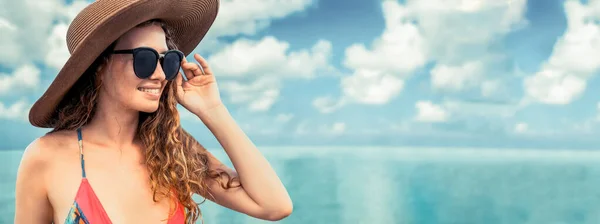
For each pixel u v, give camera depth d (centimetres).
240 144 175
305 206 1498
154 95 156
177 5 161
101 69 155
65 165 154
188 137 182
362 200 1619
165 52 158
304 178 2005
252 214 179
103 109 161
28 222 153
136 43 153
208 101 175
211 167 181
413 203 1585
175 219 164
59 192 151
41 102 153
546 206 1548
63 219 151
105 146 162
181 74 174
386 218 1384
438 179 2061
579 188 1830
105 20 141
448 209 1523
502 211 1513
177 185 168
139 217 157
